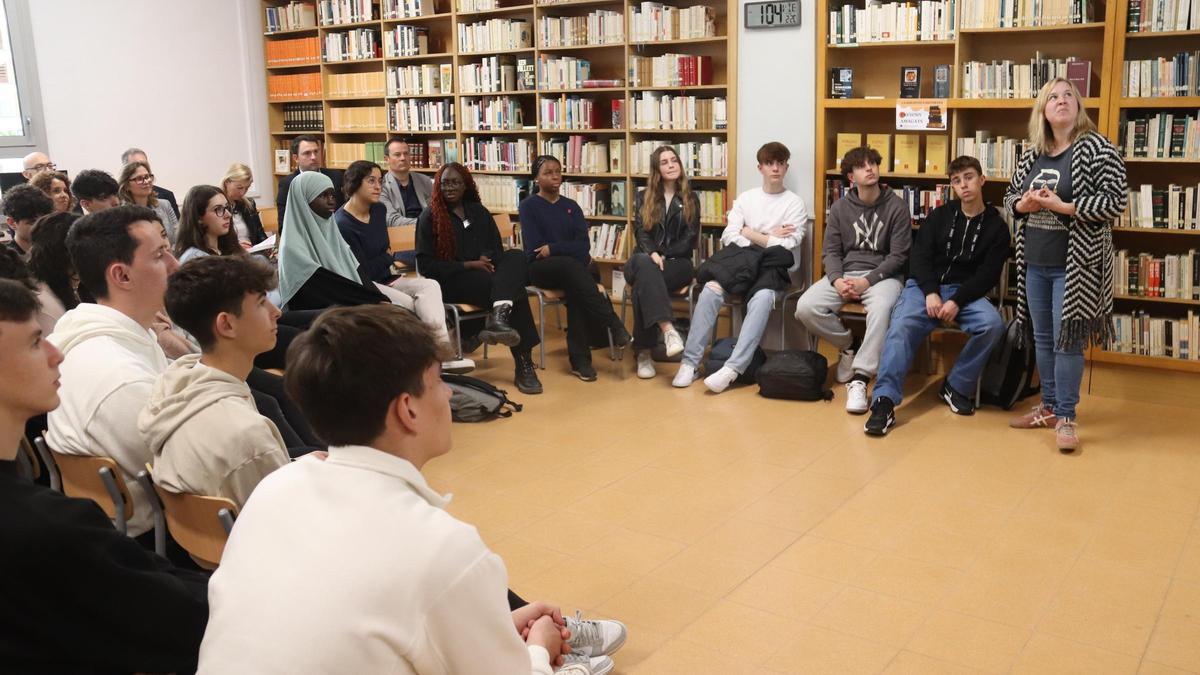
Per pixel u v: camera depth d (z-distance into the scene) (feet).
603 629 8.66
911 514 11.93
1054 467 13.41
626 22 20.71
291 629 3.67
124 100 24.67
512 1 23.07
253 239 19.81
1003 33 17.52
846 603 9.76
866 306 16.43
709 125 20.17
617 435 15.19
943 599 9.80
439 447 4.30
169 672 4.92
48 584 4.46
